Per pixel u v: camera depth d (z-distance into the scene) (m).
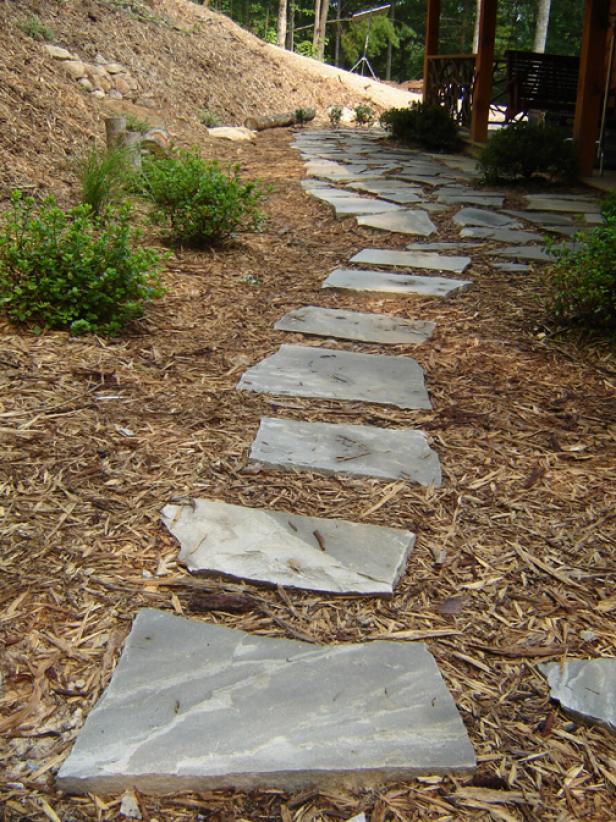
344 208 7.44
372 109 19.72
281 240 6.48
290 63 19.95
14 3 12.60
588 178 9.24
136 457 2.88
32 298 4.05
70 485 2.65
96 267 4.18
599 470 2.96
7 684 1.86
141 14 16.44
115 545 2.38
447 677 1.95
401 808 1.60
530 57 11.67
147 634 2.02
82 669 1.91
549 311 4.62
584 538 2.54
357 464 2.92
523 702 1.89
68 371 3.55
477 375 3.84
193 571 2.29
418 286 5.20
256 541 2.42
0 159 6.93
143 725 1.74
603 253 4.37
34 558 2.29
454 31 37.78
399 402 3.47
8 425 3.00
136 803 1.58
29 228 4.27
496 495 2.78
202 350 3.98
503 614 2.20
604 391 3.67
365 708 1.82
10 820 1.53
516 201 8.20
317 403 3.44
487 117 12.02
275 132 15.15
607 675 1.97
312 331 4.33
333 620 2.13
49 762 1.66
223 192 5.96
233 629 2.07
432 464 2.95
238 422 3.21
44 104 8.62
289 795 1.63
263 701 1.82
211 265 5.59
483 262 5.86
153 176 6.21
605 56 9.62
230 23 20.45
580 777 1.70
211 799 1.61
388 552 2.41
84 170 6.71
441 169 10.45
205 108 14.33
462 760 1.69
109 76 12.47
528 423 3.34
